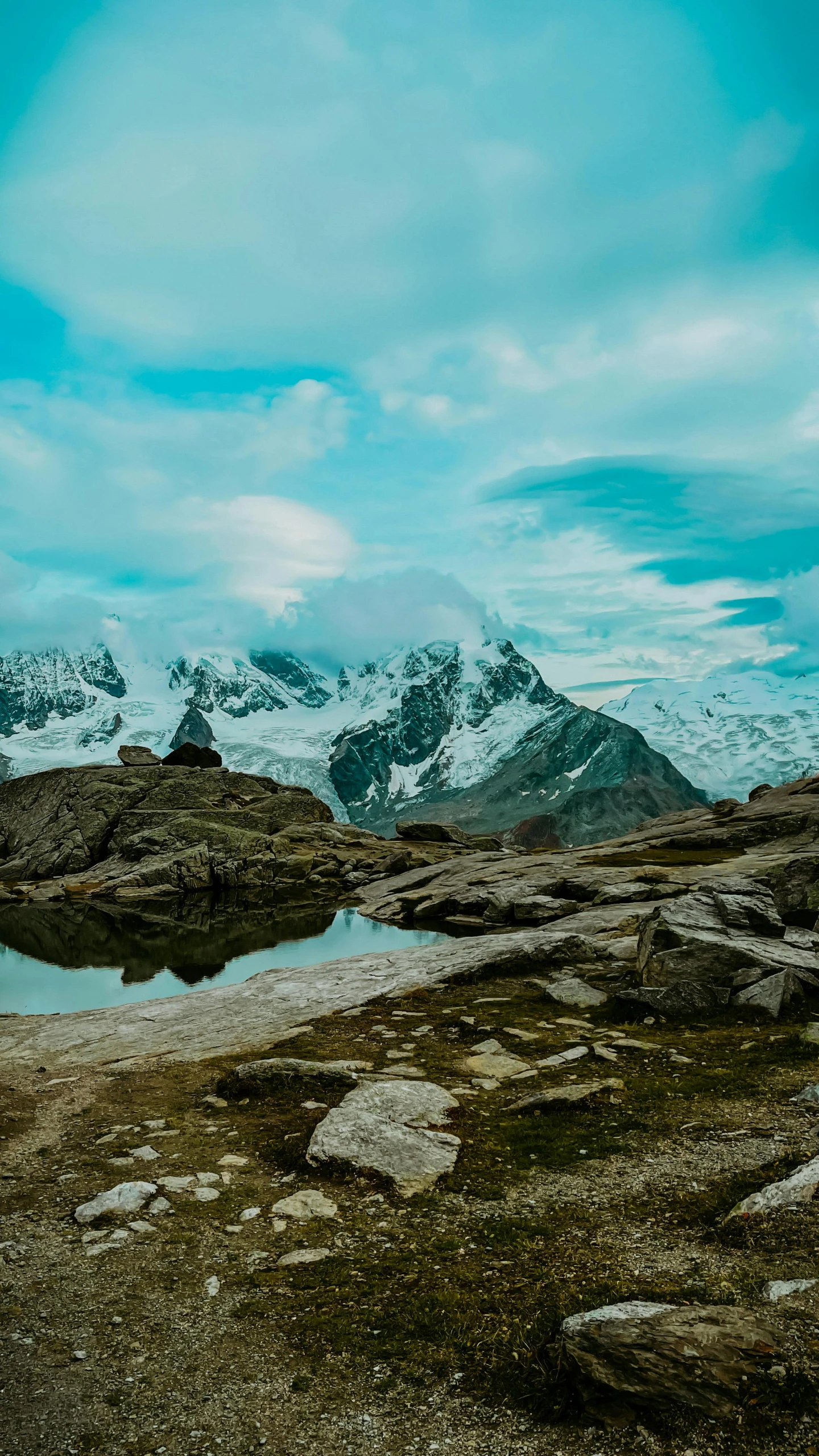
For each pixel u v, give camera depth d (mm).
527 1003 23812
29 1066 21031
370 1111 14172
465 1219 10891
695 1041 18625
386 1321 8633
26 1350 8438
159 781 98812
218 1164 13391
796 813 70000
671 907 24750
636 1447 6473
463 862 68750
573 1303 8422
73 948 48438
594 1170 12062
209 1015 25594
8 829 96438
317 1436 7023
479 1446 6750
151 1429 7199
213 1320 8898
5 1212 11977
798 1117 13344
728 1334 7188
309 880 76562
